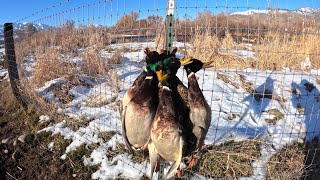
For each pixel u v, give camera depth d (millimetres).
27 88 2359
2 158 1840
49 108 2137
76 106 2162
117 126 1851
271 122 1941
